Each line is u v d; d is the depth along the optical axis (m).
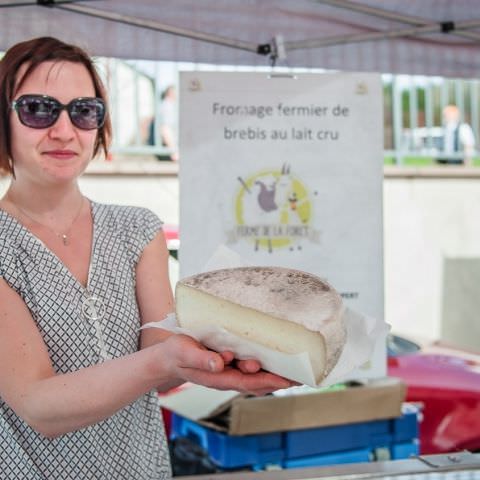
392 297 7.97
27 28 2.39
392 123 7.92
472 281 8.13
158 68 6.80
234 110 2.59
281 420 2.87
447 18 2.67
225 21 2.55
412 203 7.94
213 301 1.39
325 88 2.62
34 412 1.50
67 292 1.73
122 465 1.77
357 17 2.63
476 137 8.09
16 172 1.78
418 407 3.81
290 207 2.63
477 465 1.80
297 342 1.33
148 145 6.84
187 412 3.06
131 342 1.81
